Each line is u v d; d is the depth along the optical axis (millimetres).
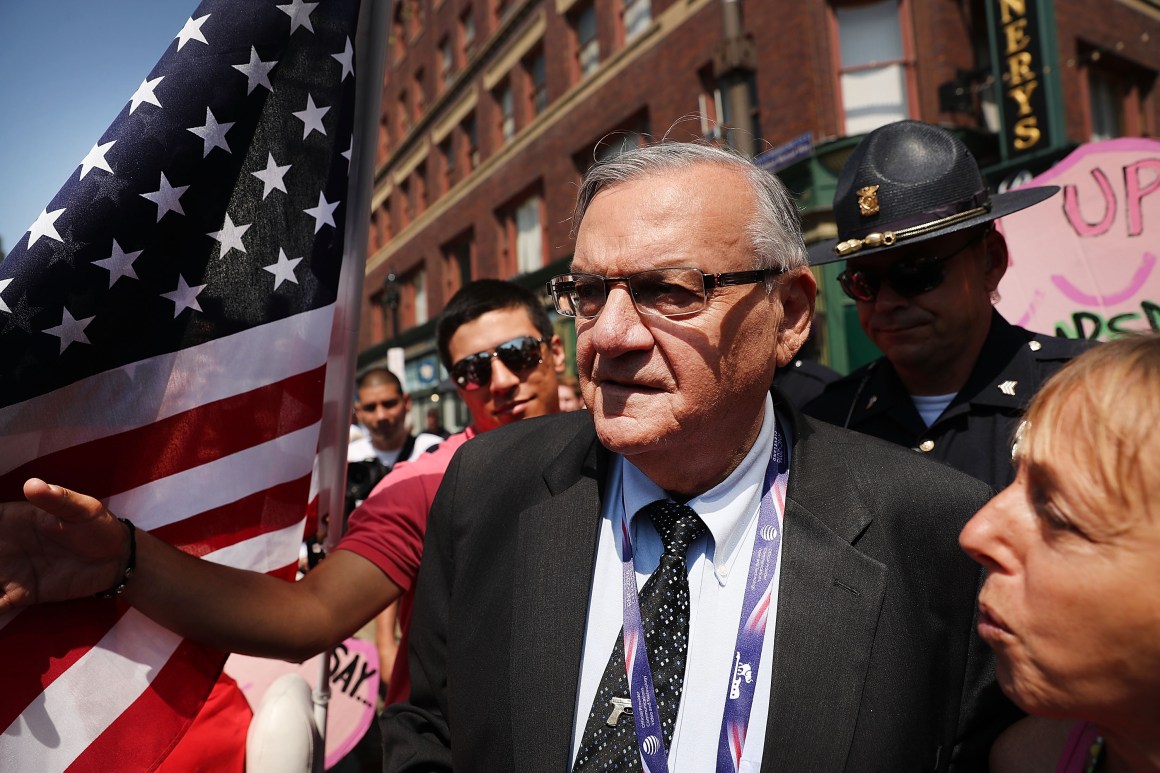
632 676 1073
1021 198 1838
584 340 1103
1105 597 681
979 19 8797
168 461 1250
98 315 1164
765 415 1220
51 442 1146
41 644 1141
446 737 1271
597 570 1186
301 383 1351
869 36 8844
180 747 1316
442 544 1328
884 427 1899
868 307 1835
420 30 19250
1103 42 8656
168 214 1212
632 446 1056
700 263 1030
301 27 1322
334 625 1398
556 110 13266
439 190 18234
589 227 1097
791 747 979
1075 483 698
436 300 18109
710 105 10117
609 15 12062
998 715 1080
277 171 1308
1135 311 2369
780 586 1072
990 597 783
